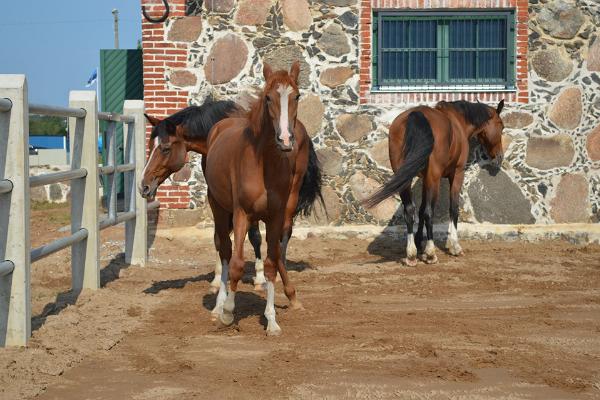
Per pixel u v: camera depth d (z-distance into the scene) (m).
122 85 15.81
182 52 13.31
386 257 11.88
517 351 6.54
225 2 13.32
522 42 13.25
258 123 6.65
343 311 8.12
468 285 9.66
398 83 13.38
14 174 6.53
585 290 9.37
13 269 6.54
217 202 7.91
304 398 5.33
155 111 13.31
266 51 13.34
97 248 9.03
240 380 5.73
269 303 7.20
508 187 13.30
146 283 9.83
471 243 12.98
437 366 6.07
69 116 8.41
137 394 5.44
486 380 5.74
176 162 9.01
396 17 13.30
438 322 7.61
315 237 13.14
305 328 7.34
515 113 13.29
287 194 7.04
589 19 13.31
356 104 13.30
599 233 13.03
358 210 13.29
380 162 13.27
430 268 10.90
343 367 6.05
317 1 13.27
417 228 12.85
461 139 11.94
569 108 13.32
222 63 13.34
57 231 14.45
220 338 7.00
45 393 5.48
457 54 13.38
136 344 6.82
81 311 7.96
